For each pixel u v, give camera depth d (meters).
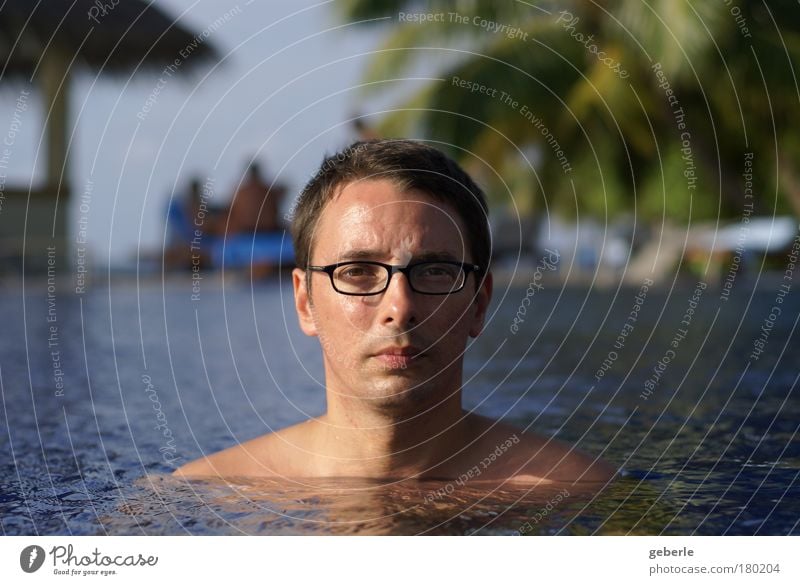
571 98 11.69
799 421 2.53
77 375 3.73
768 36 10.60
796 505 1.62
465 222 1.64
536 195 13.96
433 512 1.53
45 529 1.51
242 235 10.49
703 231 14.09
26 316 6.59
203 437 2.47
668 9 9.95
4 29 9.84
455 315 1.61
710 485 1.76
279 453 1.83
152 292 9.42
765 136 11.96
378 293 1.58
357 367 1.62
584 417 2.67
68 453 2.18
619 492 1.68
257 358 4.41
